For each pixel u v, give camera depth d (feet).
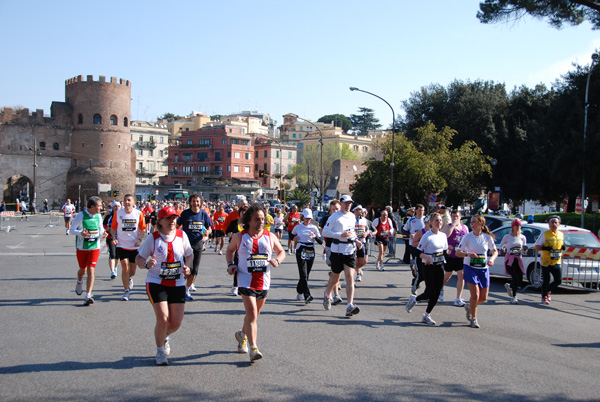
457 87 156.35
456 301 34.60
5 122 238.07
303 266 33.78
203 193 301.43
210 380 18.51
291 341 24.11
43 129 244.01
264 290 21.04
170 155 338.75
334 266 30.40
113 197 211.82
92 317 28.19
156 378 18.62
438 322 29.27
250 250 20.81
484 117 147.95
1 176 237.86
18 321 27.09
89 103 246.68
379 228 52.24
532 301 37.45
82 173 243.19
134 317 28.30
